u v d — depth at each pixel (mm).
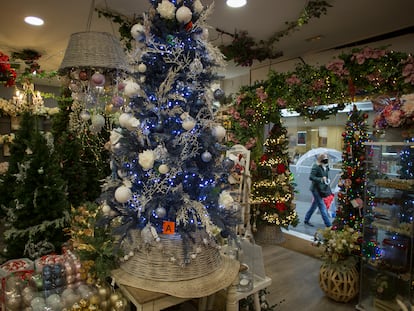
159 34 1425
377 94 2812
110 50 1695
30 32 3162
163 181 1337
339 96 2967
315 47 3580
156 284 1320
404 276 2350
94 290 1514
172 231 1374
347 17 2705
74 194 3018
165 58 1355
